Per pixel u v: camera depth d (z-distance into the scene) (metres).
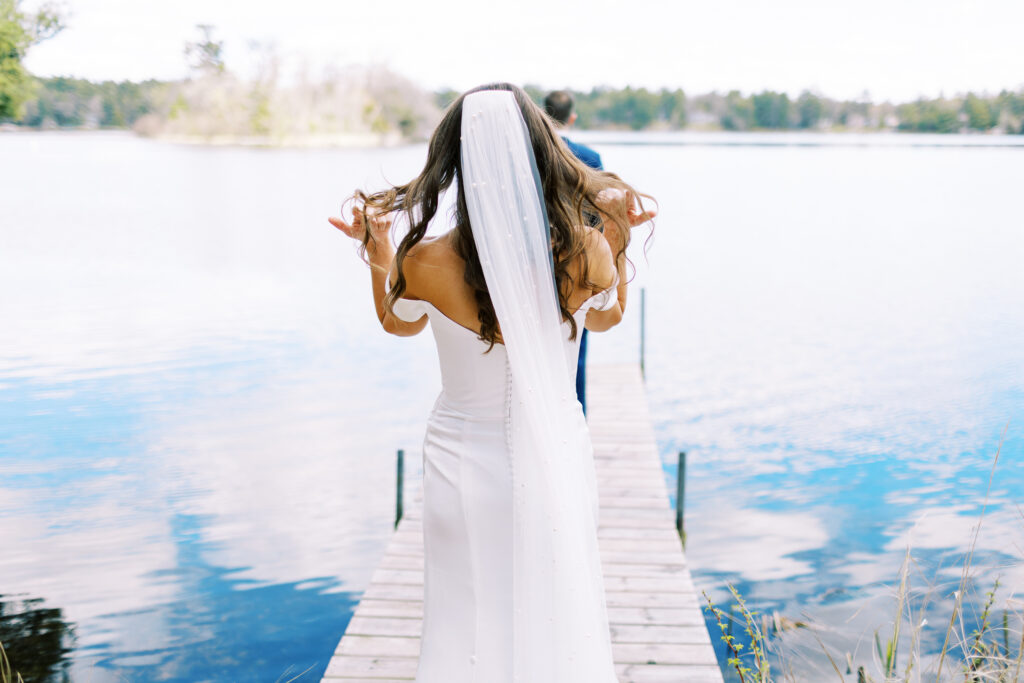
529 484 1.72
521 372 1.68
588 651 1.74
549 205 1.71
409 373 9.86
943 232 21.67
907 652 3.48
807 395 8.77
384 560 3.42
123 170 35.97
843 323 12.37
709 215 25.12
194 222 22.97
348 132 44.62
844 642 3.67
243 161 39.31
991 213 25.16
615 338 11.98
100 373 9.47
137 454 6.89
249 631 4.14
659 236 21.53
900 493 5.93
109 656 3.90
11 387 8.88
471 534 1.74
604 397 6.48
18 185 31.06
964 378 9.21
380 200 1.76
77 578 4.73
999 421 7.61
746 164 40.59
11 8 22.23
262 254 18.64
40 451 6.99
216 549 5.14
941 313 12.77
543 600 1.72
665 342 11.58
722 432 7.60
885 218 24.30
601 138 53.16
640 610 3.02
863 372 9.67
